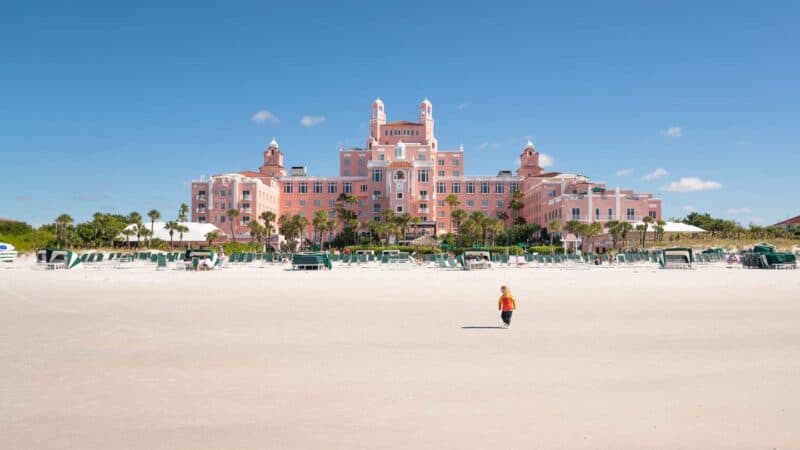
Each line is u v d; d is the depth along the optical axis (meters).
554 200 133.00
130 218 138.50
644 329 17.66
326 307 23.88
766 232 126.94
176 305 24.45
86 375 11.92
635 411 9.59
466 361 13.27
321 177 168.50
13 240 106.25
